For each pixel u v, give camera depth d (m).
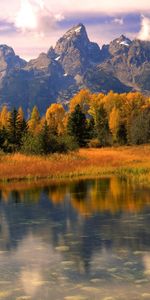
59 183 32.34
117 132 93.44
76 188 29.28
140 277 11.02
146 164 40.78
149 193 26.08
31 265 12.12
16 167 37.69
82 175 37.69
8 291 10.27
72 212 20.23
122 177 35.56
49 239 15.01
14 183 32.50
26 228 16.83
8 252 13.44
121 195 25.45
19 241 14.80
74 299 9.77
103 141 86.50
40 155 47.00
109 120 97.50
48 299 9.80
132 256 12.83
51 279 11.01
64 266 11.99
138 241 14.55
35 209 21.27
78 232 16.02
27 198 25.06
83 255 13.01
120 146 82.44
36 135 50.53
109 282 10.72
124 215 19.27
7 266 12.05
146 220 18.06
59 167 39.59
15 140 66.75
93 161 44.81
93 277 11.08
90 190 28.11
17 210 21.00
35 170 37.12
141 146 75.44
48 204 22.78
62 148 50.47
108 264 12.10
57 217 19.08
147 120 84.56
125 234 15.56
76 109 78.00
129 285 10.51
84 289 10.30
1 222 18.08
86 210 20.75
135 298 9.77
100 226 17.03
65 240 14.83
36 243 14.51
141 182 31.75
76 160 44.34
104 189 28.44
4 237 15.37
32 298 9.86
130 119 94.06
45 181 33.69
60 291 10.23
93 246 14.02
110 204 22.36
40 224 17.58
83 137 77.88
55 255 13.05
